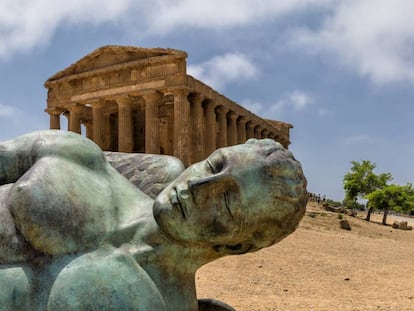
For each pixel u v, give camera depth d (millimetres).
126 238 2662
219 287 12133
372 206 49906
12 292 2391
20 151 2893
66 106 44250
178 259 2672
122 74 41125
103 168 2918
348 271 16188
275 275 14477
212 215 2482
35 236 2453
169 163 3307
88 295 2340
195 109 39594
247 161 2547
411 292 13039
